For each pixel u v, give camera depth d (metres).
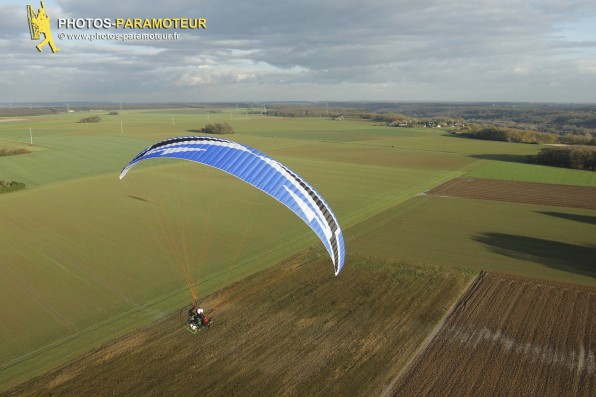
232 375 14.53
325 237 14.52
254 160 14.52
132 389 13.82
